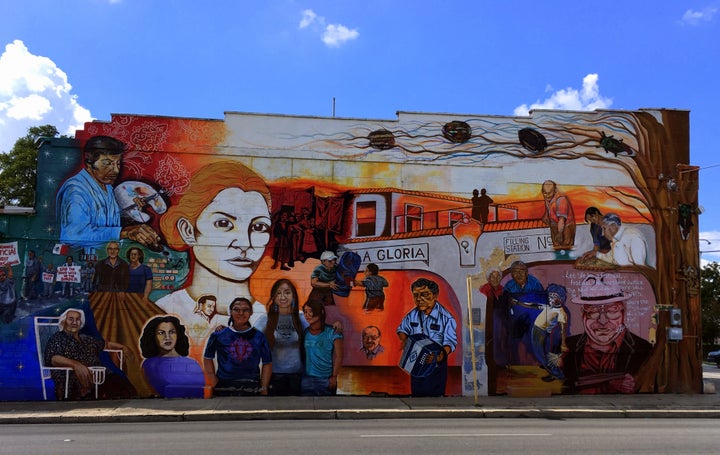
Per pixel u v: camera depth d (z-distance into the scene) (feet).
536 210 56.80
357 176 55.01
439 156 56.24
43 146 51.80
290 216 53.78
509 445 30.71
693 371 57.00
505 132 57.52
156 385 50.60
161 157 53.01
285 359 52.11
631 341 56.44
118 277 51.21
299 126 55.01
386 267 54.24
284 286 52.90
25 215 50.80
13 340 49.55
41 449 29.66
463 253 55.31
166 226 52.29
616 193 58.13
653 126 59.67
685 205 59.21
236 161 53.83
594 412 46.21
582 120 58.80
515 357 54.75
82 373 49.88
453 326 54.24
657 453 28.66
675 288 57.82
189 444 31.09
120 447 30.14
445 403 49.24
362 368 52.75
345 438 33.19
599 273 56.90
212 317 51.83
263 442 31.71
